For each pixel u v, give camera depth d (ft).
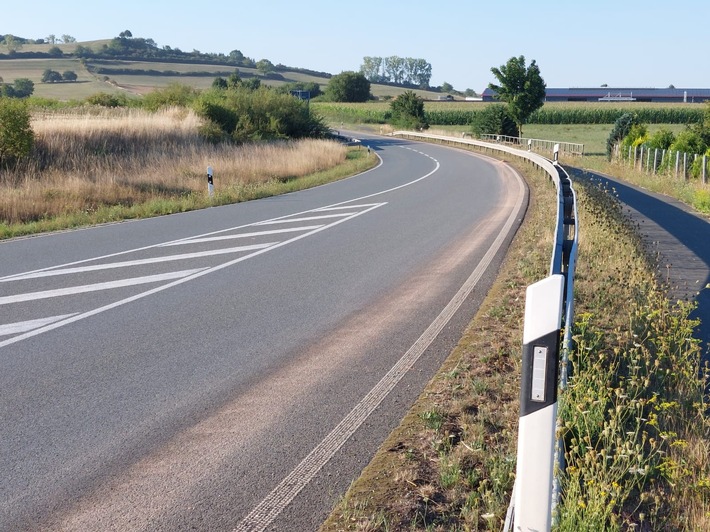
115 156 79.66
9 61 525.75
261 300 27.86
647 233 47.60
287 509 12.59
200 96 151.84
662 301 23.58
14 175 64.44
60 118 97.96
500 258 35.60
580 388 15.43
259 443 15.37
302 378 19.35
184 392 18.45
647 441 14.75
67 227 49.88
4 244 42.45
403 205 59.72
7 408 17.52
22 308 26.89
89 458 14.83
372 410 16.98
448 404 16.71
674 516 12.05
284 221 50.37
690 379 17.52
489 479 12.89
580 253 33.50
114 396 18.22
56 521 12.44
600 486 11.68
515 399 16.83
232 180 78.69
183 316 25.67
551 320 8.35
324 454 14.74
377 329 23.85
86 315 25.86
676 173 87.71
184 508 12.73
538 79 180.65
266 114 163.22
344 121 327.67
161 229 47.52
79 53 573.33
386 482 13.03
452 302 27.17
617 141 136.56
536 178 83.76
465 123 288.10
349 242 41.04
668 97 436.35
